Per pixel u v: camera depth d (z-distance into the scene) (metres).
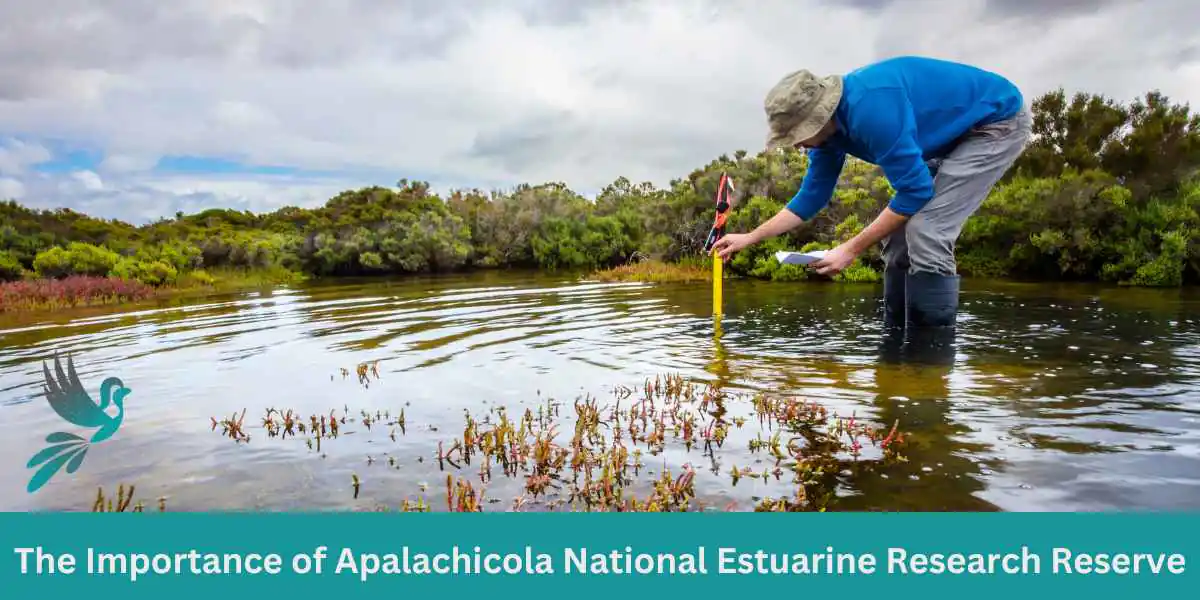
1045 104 14.06
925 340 6.45
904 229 7.32
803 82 5.47
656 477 3.41
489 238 21.05
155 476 3.57
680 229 16.70
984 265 13.39
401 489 3.35
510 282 14.63
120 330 8.34
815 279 13.23
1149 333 6.66
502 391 4.97
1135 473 3.28
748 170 16.19
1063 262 12.29
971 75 6.21
